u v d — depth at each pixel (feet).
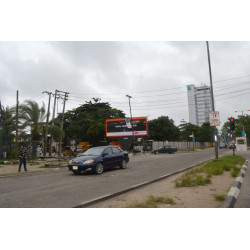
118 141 163.32
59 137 105.29
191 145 245.86
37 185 30.04
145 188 26.45
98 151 42.22
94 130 176.35
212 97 55.47
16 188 28.14
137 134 158.81
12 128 88.99
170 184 28.04
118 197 22.31
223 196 19.48
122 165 46.29
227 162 47.55
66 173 43.06
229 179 29.22
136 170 44.09
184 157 83.20
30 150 83.41
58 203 20.07
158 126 214.90
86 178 35.09
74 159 39.99
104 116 212.43
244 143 123.95
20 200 21.44
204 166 43.65
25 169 47.57
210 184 26.25
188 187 25.22
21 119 90.38
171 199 19.24
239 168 38.50
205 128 260.83
